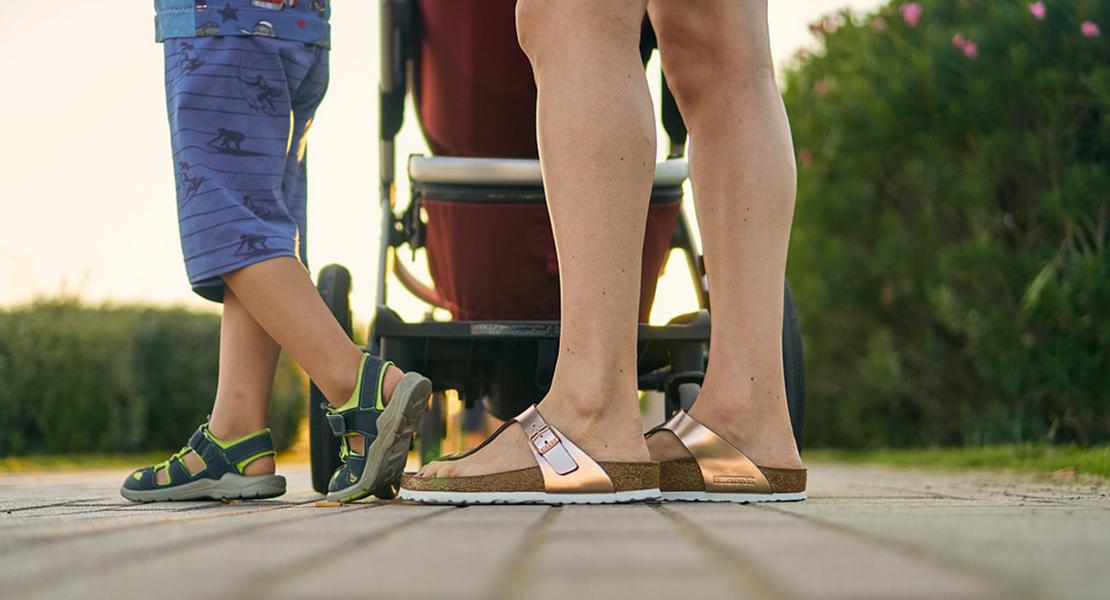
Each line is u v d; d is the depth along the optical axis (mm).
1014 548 869
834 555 819
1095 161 4969
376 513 1338
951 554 829
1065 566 763
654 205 2072
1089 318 4660
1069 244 4863
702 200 1689
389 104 2291
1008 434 4957
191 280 1682
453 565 773
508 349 2094
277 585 682
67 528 1119
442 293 2264
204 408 8570
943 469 4262
